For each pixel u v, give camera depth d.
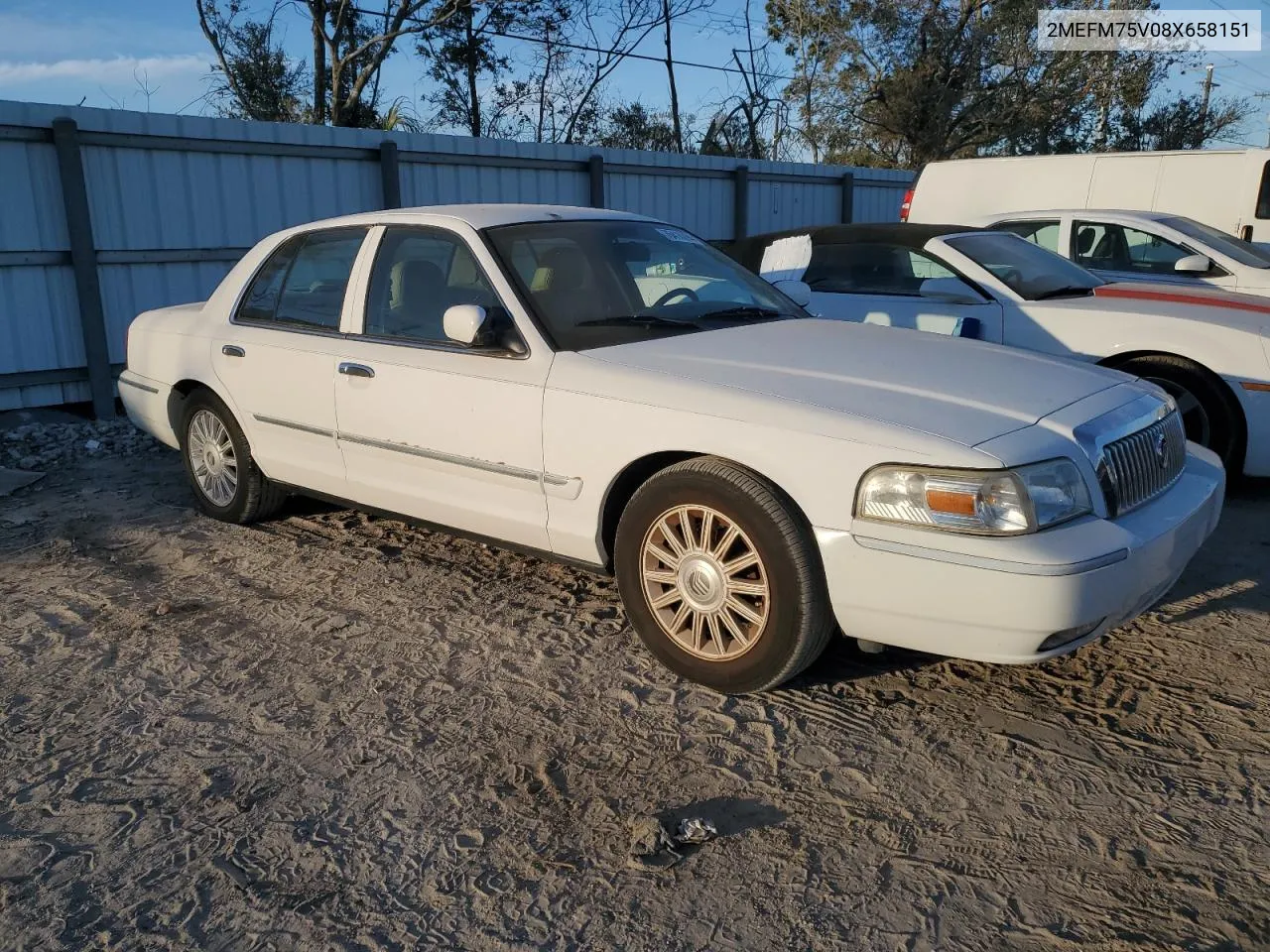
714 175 14.09
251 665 4.01
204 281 9.45
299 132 9.75
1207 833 2.93
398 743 3.45
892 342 4.23
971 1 27.38
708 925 2.59
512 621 4.39
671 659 3.82
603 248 4.62
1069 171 10.75
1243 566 4.97
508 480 4.17
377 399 4.57
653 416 3.69
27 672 3.97
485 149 11.27
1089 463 3.36
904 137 27.92
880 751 3.38
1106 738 3.44
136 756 3.38
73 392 8.75
